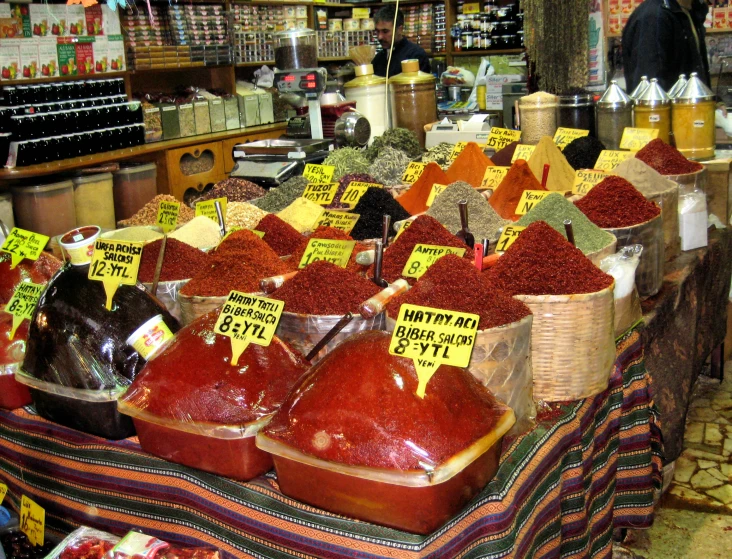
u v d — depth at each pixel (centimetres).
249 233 164
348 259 160
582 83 385
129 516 134
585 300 139
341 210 220
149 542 121
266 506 116
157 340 134
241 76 623
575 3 371
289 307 136
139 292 139
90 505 139
